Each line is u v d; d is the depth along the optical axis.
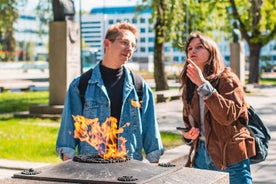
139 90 5.06
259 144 4.75
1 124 16.53
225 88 4.63
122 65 5.04
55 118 17.95
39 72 59.94
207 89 4.50
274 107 22.53
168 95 25.05
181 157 10.68
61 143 4.98
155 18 27.31
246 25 38.91
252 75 40.19
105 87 4.98
